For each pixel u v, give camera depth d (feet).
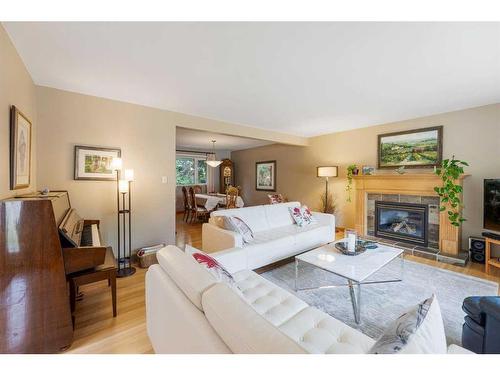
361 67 7.11
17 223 4.75
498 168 10.50
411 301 7.10
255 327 2.35
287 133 17.28
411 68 7.18
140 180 10.74
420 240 12.42
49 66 7.06
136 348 5.22
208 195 22.34
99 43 5.85
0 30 5.05
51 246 5.05
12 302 4.69
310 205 19.10
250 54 6.35
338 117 12.93
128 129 10.34
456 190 10.53
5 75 5.39
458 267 9.77
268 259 9.11
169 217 11.66
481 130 10.89
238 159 27.14
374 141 14.80
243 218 11.01
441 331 2.58
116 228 10.14
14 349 4.71
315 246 11.41
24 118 6.77
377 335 5.65
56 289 5.08
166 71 7.38
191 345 2.93
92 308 6.78
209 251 9.87
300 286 8.10
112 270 6.29
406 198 12.85
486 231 9.64
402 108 11.30
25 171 7.02
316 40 5.69
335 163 17.10
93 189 9.56
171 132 11.63
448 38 5.59
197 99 10.01
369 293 7.59
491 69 7.24
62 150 8.86
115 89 8.88
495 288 7.89
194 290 3.28
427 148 12.51
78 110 9.16
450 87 8.72
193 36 5.54
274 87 8.69
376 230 14.11
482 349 4.25
